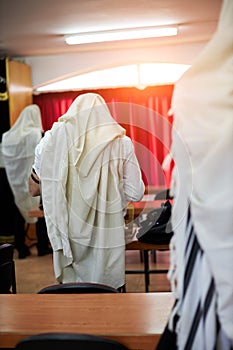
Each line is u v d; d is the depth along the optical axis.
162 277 4.48
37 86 6.60
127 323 1.53
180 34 5.61
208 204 1.06
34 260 5.33
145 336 1.44
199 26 5.20
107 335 1.46
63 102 6.57
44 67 6.54
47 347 1.29
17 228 5.41
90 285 1.96
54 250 2.64
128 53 6.35
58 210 2.56
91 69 6.47
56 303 1.76
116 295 1.83
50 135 2.56
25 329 1.52
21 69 6.15
